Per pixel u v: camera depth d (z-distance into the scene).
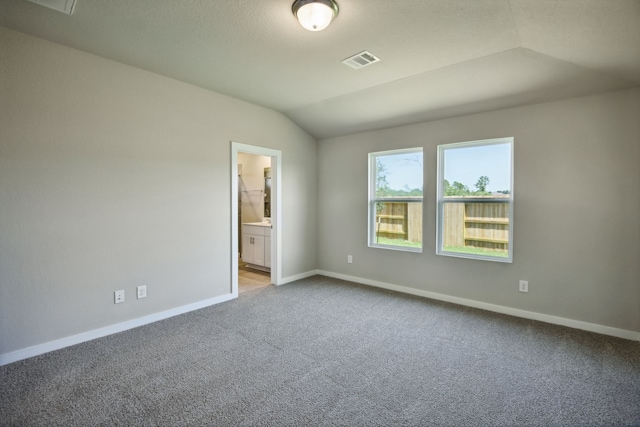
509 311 3.41
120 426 1.72
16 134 2.36
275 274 4.57
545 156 3.16
